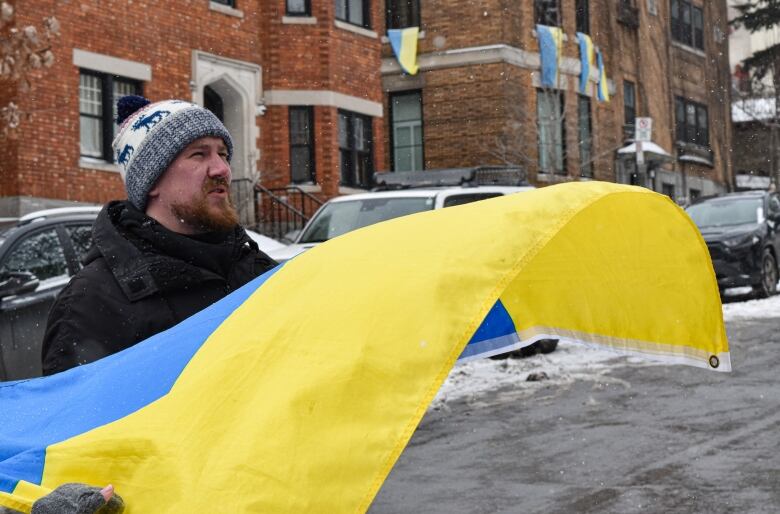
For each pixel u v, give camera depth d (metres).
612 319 2.46
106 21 20.08
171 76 21.53
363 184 26.06
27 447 2.27
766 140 48.34
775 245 20.03
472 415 9.35
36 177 18.55
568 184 2.07
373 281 2.01
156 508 2.00
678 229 2.40
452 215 2.10
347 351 1.92
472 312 1.89
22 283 8.43
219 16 22.86
